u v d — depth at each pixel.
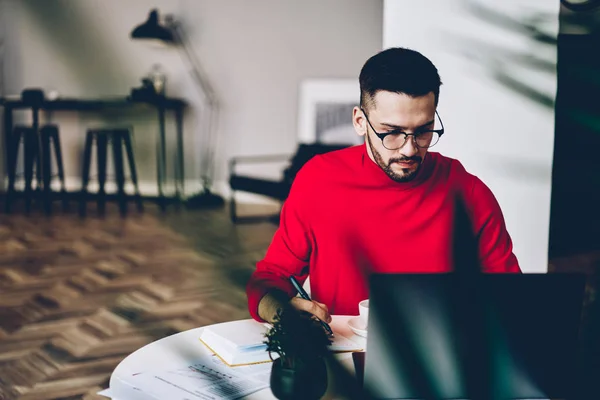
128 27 6.59
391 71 1.22
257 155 6.68
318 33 6.42
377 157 1.31
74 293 3.24
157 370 0.98
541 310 0.85
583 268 3.37
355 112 1.40
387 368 0.85
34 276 3.58
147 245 4.43
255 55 6.54
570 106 2.46
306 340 0.87
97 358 2.36
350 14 6.38
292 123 6.57
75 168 6.77
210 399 0.88
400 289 0.84
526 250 1.99
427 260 1.44
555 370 0.86
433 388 0.86
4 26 6.59
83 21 6.59
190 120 6.71
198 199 6.41
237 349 1.01
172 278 3.56
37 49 6.63
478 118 1.94
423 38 1.93
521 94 1.92
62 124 6.72
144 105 6.45
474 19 1.90
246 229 5.11
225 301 3.12
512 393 0.86
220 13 6.52
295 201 1.48
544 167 1.96
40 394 2.04
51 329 2.68
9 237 4.65
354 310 1.45
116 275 3.62
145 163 6.77
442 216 1.45
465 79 1.92
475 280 0.85
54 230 4.94
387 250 1.44
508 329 0.85
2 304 3.04
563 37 2.25
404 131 1.24
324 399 0.89
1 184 6.82
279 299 1.16
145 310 2.96
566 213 3.43
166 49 6.62
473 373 0.85
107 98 6.69
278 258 1.47
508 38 1.90
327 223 1.45
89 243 4.48
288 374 0.86
